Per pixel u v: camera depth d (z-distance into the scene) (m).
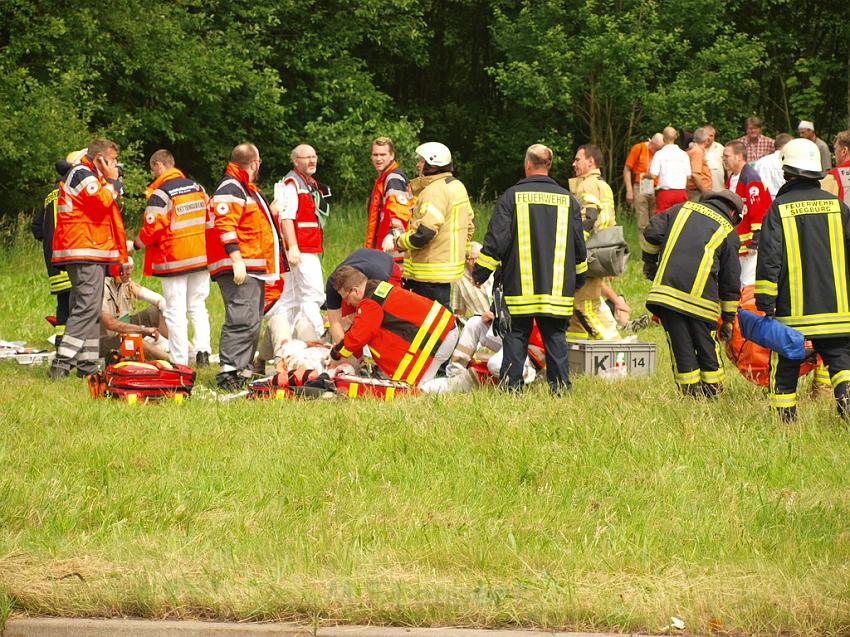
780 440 9.30
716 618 5.85
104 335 14.13
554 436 9.43
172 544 6.82
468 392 11.70
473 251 14.15
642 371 13.19
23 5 26.91
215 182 34.28
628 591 6.15
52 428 9.84
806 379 12.54
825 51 37.75
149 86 31.58
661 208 22.23
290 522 7.30
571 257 11.51
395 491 7.99
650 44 32.16
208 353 14.68
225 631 5.77
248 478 8.27
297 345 11.91
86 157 13.19
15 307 19.27
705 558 6.72
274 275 12.99
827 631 5.75
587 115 35.47
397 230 13.70
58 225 13.09
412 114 39.09
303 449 9.05
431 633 5.73
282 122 33.53
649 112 33.03
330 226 28.47
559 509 7.62
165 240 14.03
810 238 9.96
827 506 7.71
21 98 26.17
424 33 37.06
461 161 39.84
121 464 8.63
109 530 7.08
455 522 7.32
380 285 11.70
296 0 33.97
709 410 10.32
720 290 11.12
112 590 6.10
